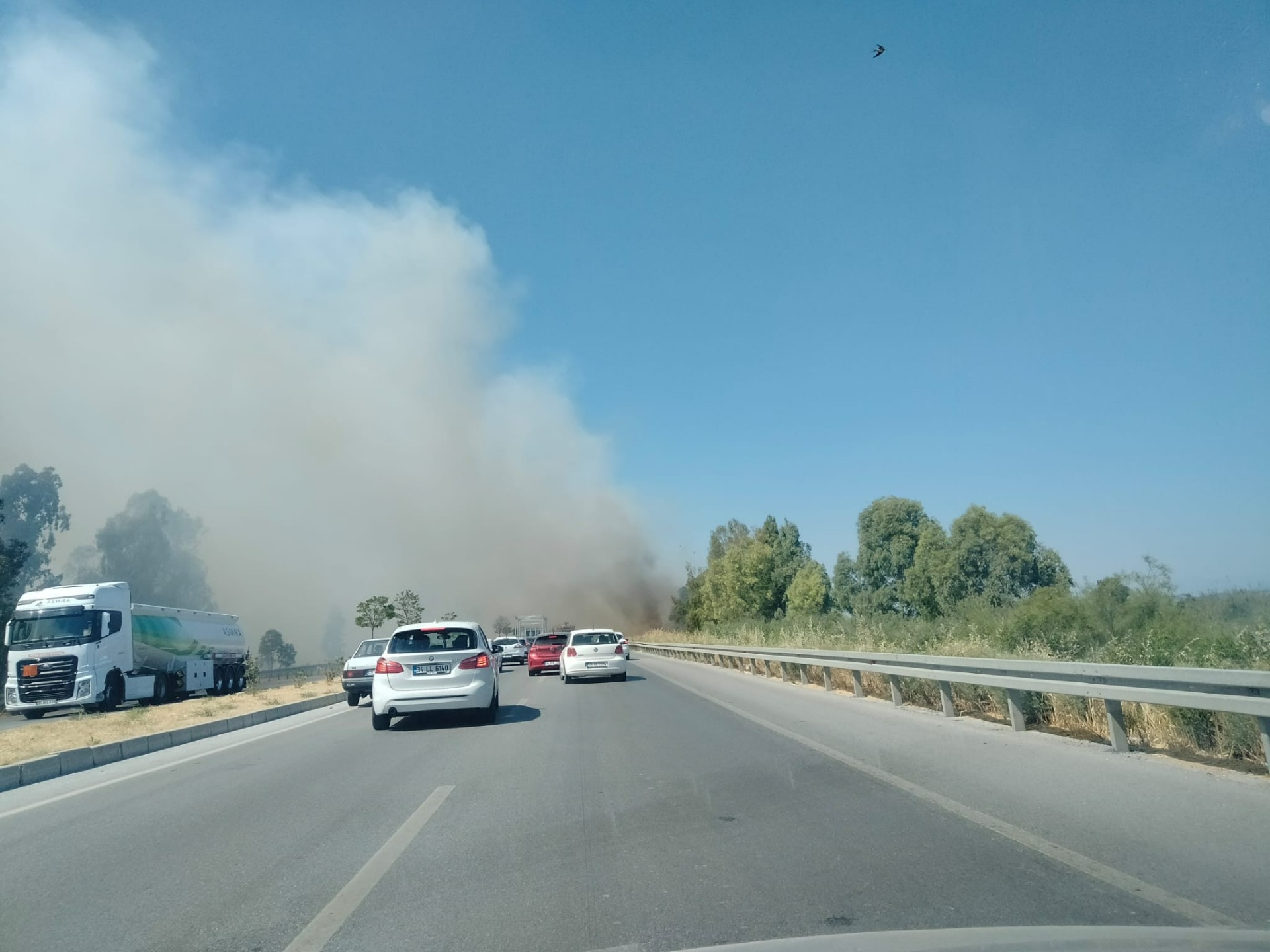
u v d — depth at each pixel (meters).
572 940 4.82
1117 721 9.23
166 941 5.08
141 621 30.08
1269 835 6.02
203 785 10.34
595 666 25.25
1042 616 15.48
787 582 60.22
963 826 6.76
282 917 5.43
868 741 11.16
